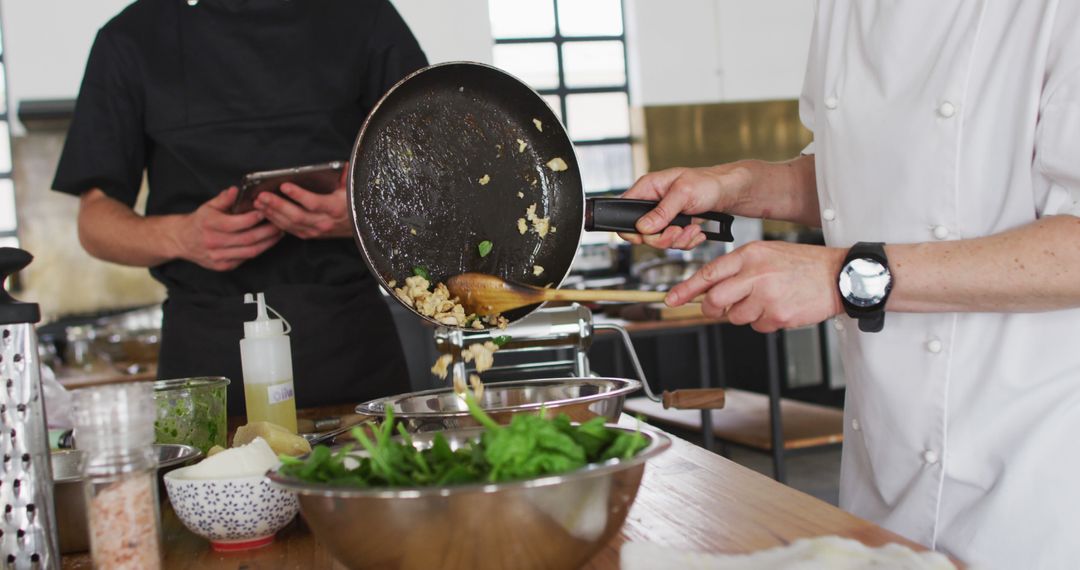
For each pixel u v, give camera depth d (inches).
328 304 72.6
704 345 148.1
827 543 30.3
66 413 64.1
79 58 221.5
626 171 272.8
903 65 46.2
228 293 73.5
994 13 42.9
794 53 272.2
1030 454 41.4
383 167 46.5
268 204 64.3
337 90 75.3
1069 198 41.1
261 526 36.6
